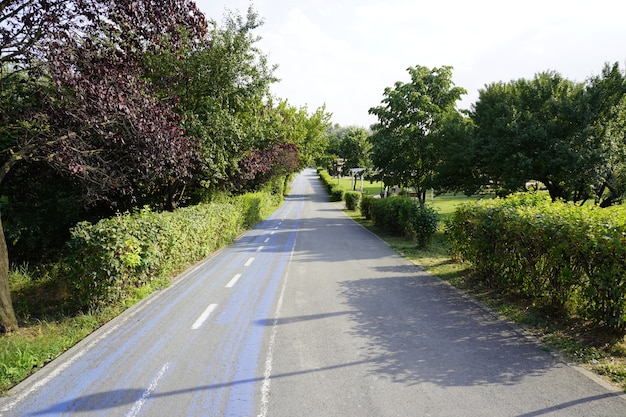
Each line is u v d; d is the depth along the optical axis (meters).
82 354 5.29
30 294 9.33
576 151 15.64
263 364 4.96
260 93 15.41
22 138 8.44
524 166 16.31
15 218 11.22
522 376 4.56
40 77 7.20
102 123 8.08
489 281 8.60
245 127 15.40
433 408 3.92
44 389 4.35
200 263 11.80
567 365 4.81
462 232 9.72
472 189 20.61
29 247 11.82
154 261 8.43
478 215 8.72
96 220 13.35
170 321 6.58
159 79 13.03
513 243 7.38
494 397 4.11
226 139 14.40
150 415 3.84
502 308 7.08
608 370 4.62
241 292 8.43
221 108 14.16
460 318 6.66
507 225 7.37
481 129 19.27
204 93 14.17
